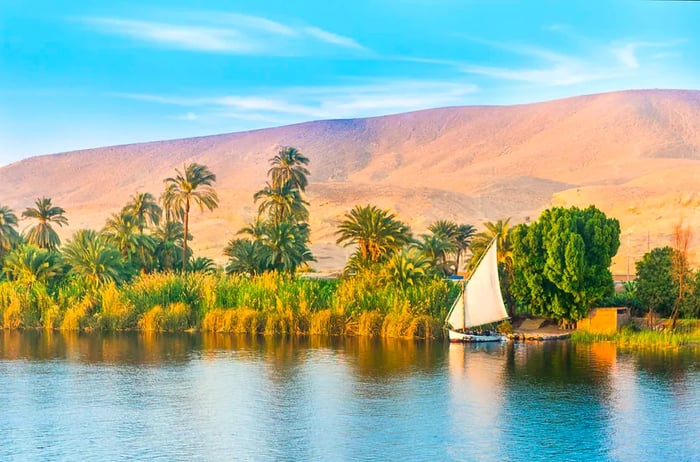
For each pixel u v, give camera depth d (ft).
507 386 234.99
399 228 354.54
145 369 262.67
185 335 338.75
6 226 420.36
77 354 290.97
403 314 327.26
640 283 332.19
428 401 219.41
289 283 357.00
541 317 350.43
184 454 176.65
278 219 436.35
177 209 427.74
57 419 203.41
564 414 206.49
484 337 316.19
